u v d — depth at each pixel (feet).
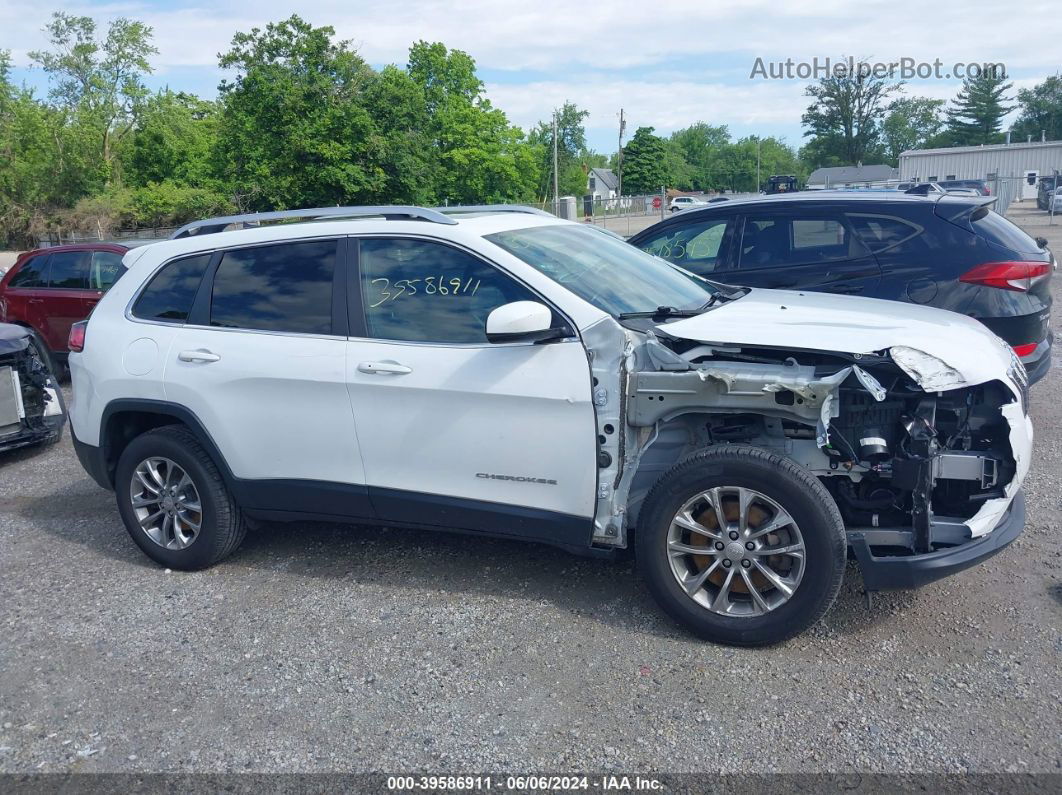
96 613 14.70
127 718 11.66
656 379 12.37
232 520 15.80
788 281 22.08
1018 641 12.30
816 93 280.51
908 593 13.83
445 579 15.20
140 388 15.83
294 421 14.71
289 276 15.12
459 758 10.48
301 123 109.81
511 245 14.08
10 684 12.64
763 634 12.22
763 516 12.17
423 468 13.99
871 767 9.91
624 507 12.99
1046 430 22.11
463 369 13.42
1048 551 15.11
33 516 19.93
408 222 14.46
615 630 13.16
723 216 23.38
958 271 20.29
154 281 16.37
